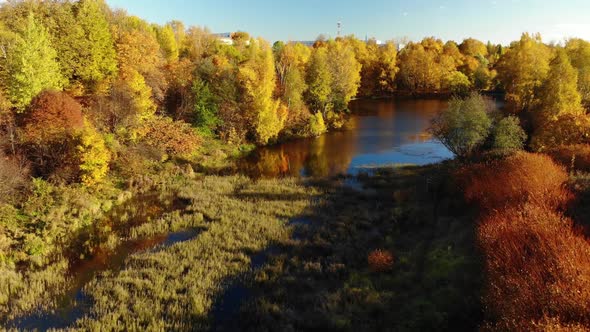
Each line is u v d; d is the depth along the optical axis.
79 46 40.22
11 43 35.00
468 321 12.11
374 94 100.50
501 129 31.72
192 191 29.89
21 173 25.80
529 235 13.90
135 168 32.72
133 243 21.53
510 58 63.00
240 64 60.94
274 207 26.47
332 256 19.14
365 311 14.21
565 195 17.72
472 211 21.23
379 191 30.03
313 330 13.63
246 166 39.69
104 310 15.12
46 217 23.44
